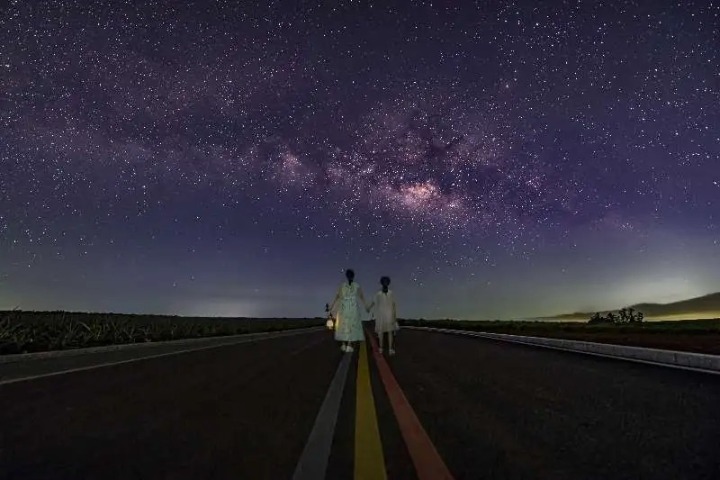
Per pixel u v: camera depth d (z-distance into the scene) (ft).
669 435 14.14
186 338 89.40
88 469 11.32
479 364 34.17
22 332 50.37
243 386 24.32
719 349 35.99
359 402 19.24
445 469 10.98
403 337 78.64
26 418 16.98
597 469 11.10
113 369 33.45
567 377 26.96
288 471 10.96
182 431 14.88
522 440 13.52
